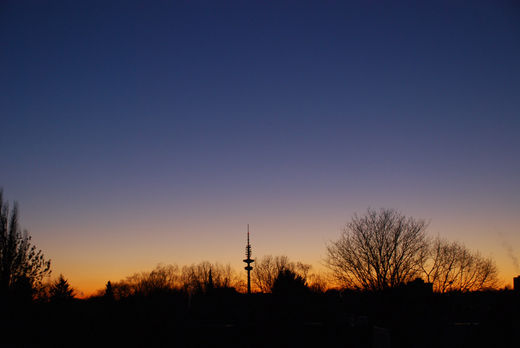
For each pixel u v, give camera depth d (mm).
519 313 19953
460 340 32875
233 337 38438
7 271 27641
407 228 41125
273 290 45531
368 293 40812
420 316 35375
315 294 52594
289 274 47531
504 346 19922
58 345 30672
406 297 36375
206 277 87062
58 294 34719
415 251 39875
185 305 39000
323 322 45219
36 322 29828
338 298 52531
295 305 43250
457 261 38906
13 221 28469
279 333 40000
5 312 27266
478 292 39000
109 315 33812
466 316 39094
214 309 54125
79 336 31766
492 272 38656
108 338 32062
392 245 40156
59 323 32312
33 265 29266
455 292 38062
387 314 37844
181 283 89062
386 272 39438
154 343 33219
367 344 38219
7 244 27922
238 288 87000
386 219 45719
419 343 34281
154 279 82312
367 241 41094
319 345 39406
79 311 37344
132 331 32938
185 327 36781
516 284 24641
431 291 36812
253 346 38375
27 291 28406
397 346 34594
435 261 39344
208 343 37781
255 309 43875
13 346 27578
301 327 41219
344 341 39344
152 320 33875
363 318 44156
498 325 20562
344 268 42031
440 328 34625
